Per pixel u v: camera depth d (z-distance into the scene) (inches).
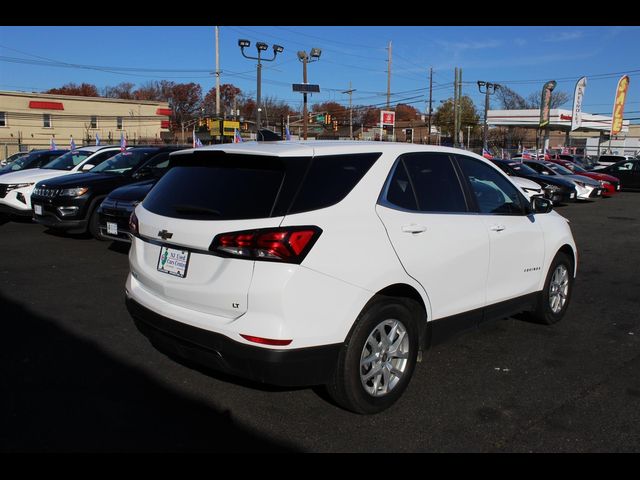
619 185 920.9
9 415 136.5
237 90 3622.0
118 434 129.0
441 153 168.9
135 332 199.0
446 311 158.7
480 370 171.9
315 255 124.0
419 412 143.0
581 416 142.3
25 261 314.8
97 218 367.6
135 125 2459.4
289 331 120.7
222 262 125.8
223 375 163.3
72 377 159.9
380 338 140.0
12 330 199.0
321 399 149.1
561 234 213.2
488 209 178.7
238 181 133.9
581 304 252.7
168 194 145.9
